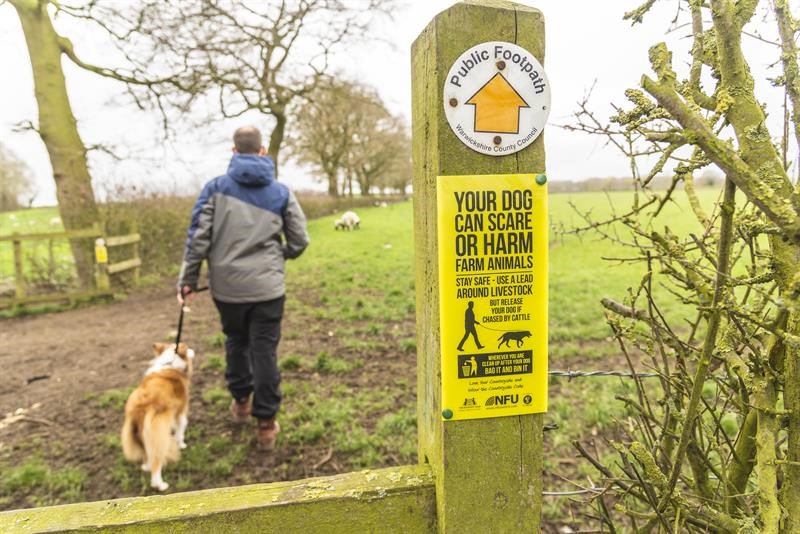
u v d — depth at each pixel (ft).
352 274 33.55
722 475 4.18
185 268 10.48
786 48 3.34
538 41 3.52
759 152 3.05
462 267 3.57
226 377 11.63
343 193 144.87
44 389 14.58
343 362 15.72
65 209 29.17
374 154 124.88
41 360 17.35
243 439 11.28
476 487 3.77
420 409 4.35
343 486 3.84
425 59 3.64
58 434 11.70
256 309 10.50
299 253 11.45
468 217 3.54
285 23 40.04
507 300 3.64
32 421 12.38
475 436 3.73
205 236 10.24
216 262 10.34
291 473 10.07
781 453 4.19
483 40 3.45
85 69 31.63
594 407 11.85
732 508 4.20
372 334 19.20
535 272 3.65
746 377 3.54
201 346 18.08
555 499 8.53
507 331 3.66
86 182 29.71
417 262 4.20
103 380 15.17
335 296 26.32
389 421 11.68
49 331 21.56
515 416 3.76
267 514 3.64
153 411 9.70
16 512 3.62
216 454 10.68
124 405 13.15
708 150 2.73
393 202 157.17
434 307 3.75
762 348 3.98
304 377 14.80
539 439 3.83
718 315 3.13
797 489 3.31
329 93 46.68
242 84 39.01
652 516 4.46
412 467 4.10
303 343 18.15
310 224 82.07
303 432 11.32
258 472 10.12
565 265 33.24
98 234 27.58
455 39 3.43
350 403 12.85
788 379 3.30
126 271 30.66
